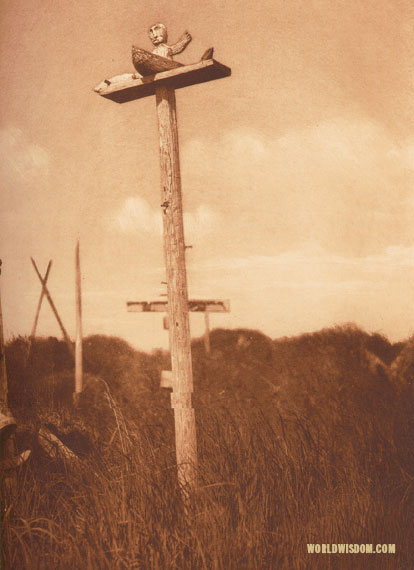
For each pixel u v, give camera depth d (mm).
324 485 2721
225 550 2566
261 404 3092
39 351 3557
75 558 2678
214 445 2982
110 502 2822
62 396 3479
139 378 3355
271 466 2826
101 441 3254
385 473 2711
